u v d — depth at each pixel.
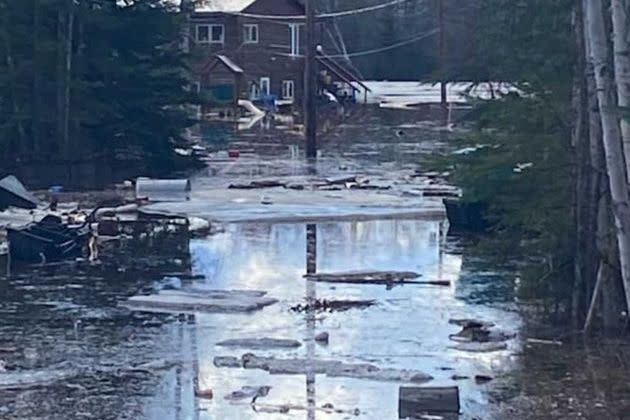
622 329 25.80
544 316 27.55
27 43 56.66
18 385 21.88
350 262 35.03
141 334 25.89
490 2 28.06
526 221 27.62
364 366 22.95
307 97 71.31
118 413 20.14
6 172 55.28
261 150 76.94
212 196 50.69
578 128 26.03
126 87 60.00
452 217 41.12
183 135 73.31
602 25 23.23
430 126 98.00
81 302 29.27
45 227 36.47
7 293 30.42
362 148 77.94
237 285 31.39
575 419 19.84
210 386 21.73
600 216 25.86
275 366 22.97
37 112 57.25
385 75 153.00
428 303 29.23
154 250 37.09
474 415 20.05
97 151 59.66
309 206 47.22
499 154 28.06
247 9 125.62
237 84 117.50
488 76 28.98
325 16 119.31
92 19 57.59
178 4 72.12
